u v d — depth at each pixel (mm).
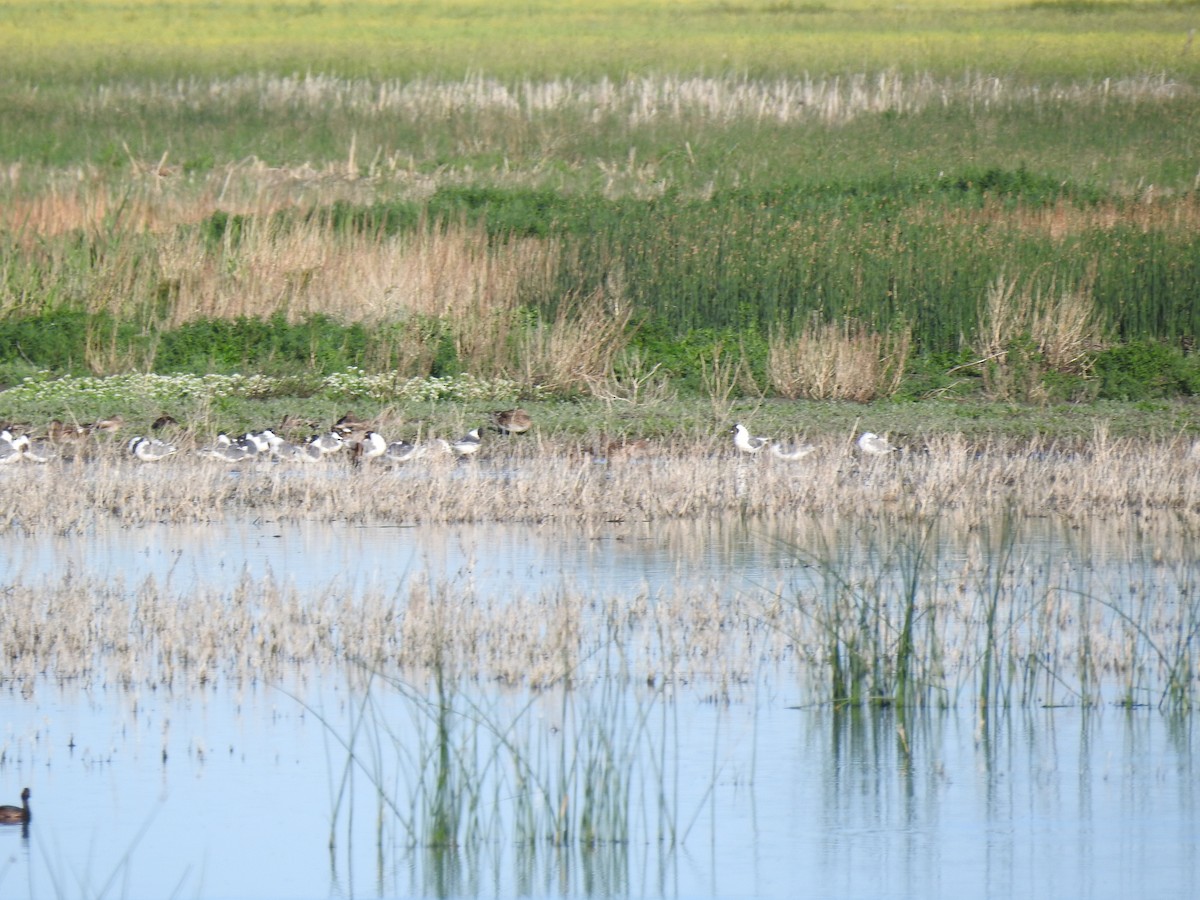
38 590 12352
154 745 9859
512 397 20594
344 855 8500
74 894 7945
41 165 32344
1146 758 9906
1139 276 22672
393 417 19172
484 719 10039
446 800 8969
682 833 8852
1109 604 11633
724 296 22672
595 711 10102
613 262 23000
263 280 22750
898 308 22234
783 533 15336
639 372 20828
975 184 29359
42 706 10484
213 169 31750
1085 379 21172
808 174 31203
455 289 22547
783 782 9508
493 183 30875
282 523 15688
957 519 15602
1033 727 10461
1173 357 21406
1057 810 9133
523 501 16188
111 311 22359
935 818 9047
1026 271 22828
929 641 11688
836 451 17719
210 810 8984
